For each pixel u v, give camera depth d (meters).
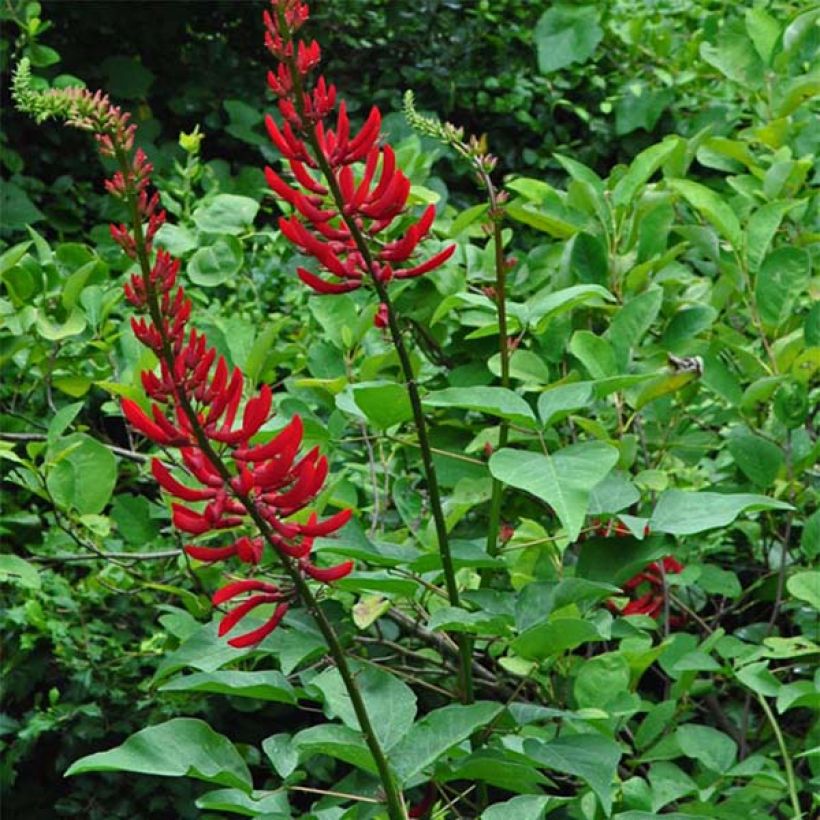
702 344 4.45
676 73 8.49
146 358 4.07
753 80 5.63
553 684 4.30
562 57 9.24
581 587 3.26
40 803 6.21
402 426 4.83
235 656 3.10
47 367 4.82
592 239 4.38
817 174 5.33
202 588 4.22
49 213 9.81
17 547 5.88
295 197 2.89
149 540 4.52
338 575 2.64
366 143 2.85
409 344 4.86
